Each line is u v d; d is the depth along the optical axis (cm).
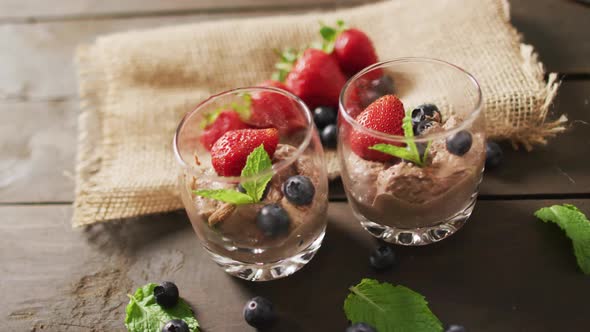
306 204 57
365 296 58
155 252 63
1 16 83
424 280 59
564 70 69
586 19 73
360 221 61
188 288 61
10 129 73
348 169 58
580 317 57
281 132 62
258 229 56
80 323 60
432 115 60
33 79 77
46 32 81
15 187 68
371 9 75
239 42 74
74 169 69
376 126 58
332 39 69
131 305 59
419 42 72
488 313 57
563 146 65
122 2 83
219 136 64
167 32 76
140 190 65
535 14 74
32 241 65
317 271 61
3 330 60
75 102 74
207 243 58
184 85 74
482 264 60
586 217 61
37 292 62
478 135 57
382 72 61
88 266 63
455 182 57
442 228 59
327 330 58
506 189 63
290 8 79
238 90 61
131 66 74
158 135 70
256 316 58
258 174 55
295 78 68
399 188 57
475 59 69
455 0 72
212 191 55
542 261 59
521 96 65
